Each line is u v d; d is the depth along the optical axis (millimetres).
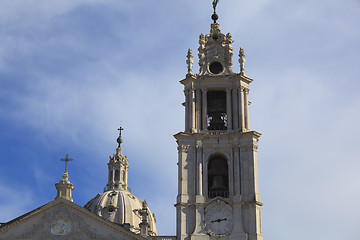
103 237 71688
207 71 82062
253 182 74938
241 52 82438
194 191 75250
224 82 81000
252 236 72438
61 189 78000
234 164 76312
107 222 72250
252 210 73625
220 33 84562
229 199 74688
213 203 74500
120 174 137250
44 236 71438
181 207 74250
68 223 72188
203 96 80500
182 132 77375
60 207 72688
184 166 76312
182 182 75500
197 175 75938
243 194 74938
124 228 72438
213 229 73375
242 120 78562
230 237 72688
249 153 76562
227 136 77562
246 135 77188
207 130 78438
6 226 71188
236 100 80062
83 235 71750
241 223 73188
